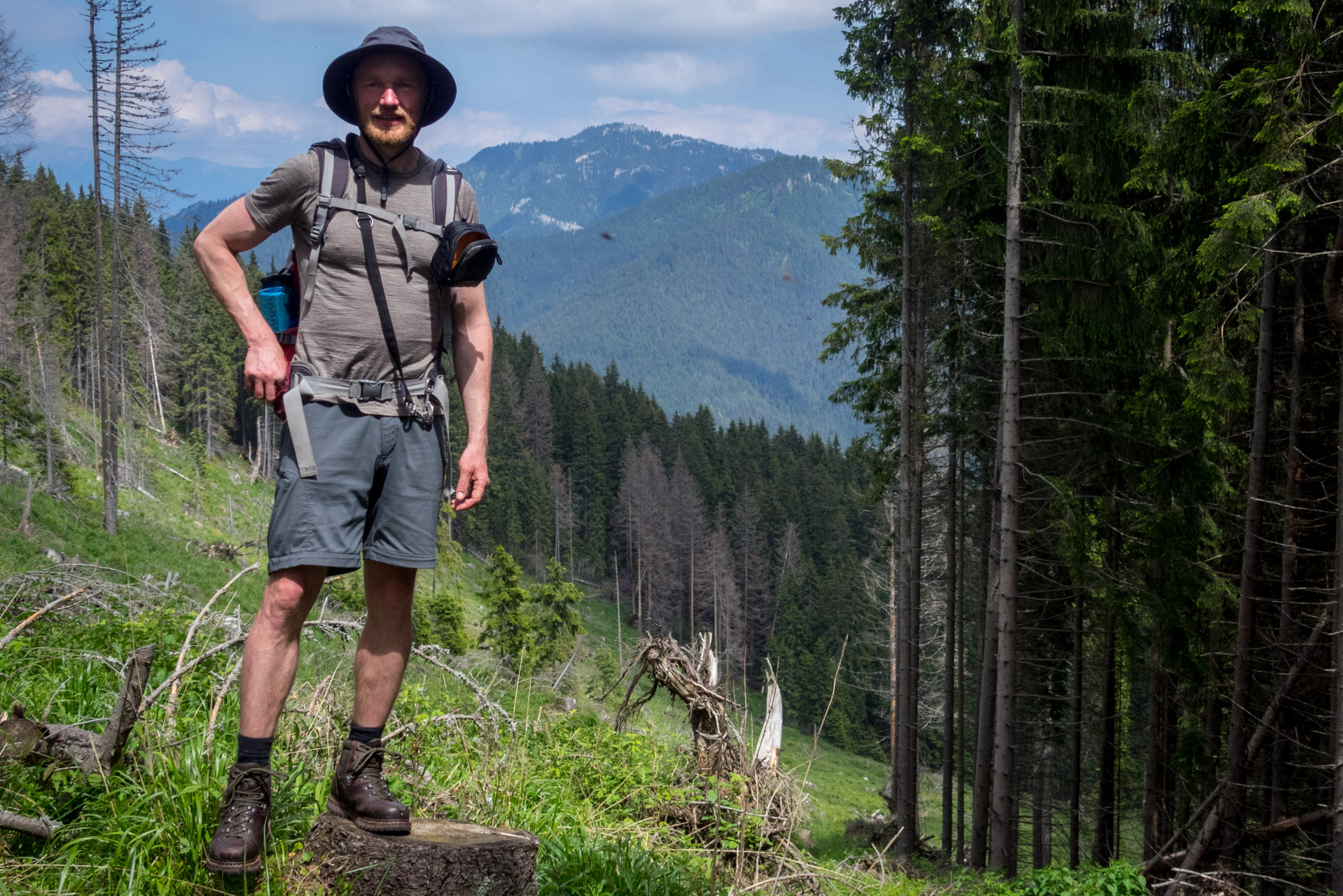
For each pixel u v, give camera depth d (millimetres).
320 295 2227
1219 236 9672
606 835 3807
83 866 2111
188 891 2068
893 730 26141
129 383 52594
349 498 2203
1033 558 14742
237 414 79750
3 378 34031
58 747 2525
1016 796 19625
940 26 17953
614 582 93125
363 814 2307
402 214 2268
